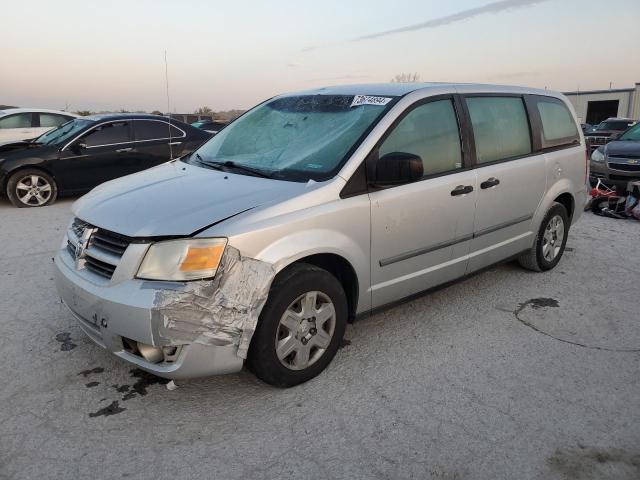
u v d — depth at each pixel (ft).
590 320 14.15
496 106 14.97
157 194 10.91
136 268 9.30
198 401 10.28
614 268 18.35
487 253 14.76
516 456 8.87
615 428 9.62
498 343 12.78
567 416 9.95
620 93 138.92
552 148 16.88
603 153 31.91
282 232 9.89
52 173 29.37
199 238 9.21
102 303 9.39
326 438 9.27
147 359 9.39
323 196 10.62
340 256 10.89
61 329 13.19
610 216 26.53
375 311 12.19
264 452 8.91
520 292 15.99
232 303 9.23
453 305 14.97
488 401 10.39
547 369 11.62
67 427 9.46
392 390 10.72
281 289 9.95
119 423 9.60
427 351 12.33
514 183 15.01
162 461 8.66
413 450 8.99
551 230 17.46
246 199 10.29
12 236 22.30
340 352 12.21
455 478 8.39
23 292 15.61
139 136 31.40
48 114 43.09
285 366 10.36
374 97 12.82
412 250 12.41
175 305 8.88
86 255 10.27
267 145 12.96
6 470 8.39
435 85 13.57
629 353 12.39
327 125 12.54
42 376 11.07
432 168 12.78
